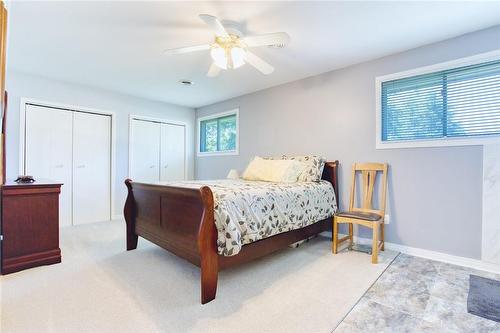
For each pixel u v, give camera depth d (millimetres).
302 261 2590
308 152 3662
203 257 1787
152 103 4941
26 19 2229
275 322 1589
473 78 2463
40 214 2449
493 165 2324
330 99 3430
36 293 1907
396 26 2338
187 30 2422
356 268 2404
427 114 2721
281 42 2141
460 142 2492
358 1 1987
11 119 3492
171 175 5254
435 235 2639
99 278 2172
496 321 1584
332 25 2324
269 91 4148
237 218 1994
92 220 4277
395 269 2375
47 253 2469
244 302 1816
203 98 4820
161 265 2463
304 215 2703
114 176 4469
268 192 2352
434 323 1568
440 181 2607
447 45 2574
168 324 1558
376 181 3025
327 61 3121
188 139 5531
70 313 1653
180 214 2133
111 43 2684
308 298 1869
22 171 3598
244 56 2344
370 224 2572
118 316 1630
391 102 2969
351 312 1691
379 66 3012
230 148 4973
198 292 1948
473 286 2033
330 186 3230
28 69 3426
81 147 4152
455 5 2021
